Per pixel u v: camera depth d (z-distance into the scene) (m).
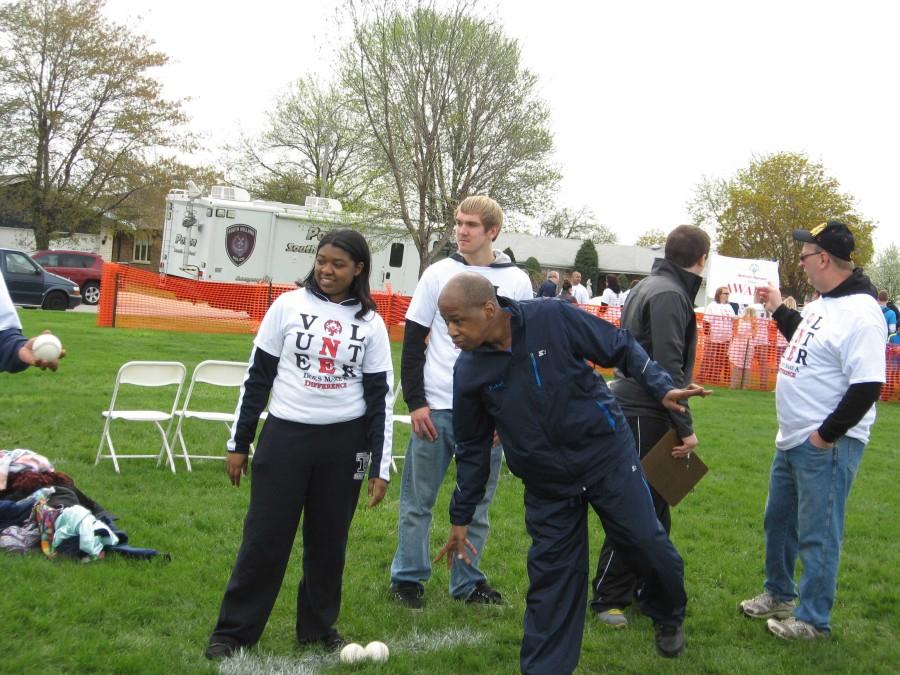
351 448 4.01
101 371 12.47
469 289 3.47
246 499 6.81
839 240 4.45
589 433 3.61
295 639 4.26
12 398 10.03
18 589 4.48
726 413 13.29
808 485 4.54
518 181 23.98
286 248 24.52
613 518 3.66
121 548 5.20
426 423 4.71
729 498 7.90
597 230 73.88
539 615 3.57
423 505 4.88
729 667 4.25
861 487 8.77
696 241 4.70
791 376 4.57
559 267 58.53
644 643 4.54
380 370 4.04
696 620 4.93
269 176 49.03
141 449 8.24
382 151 22.97
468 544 3.92
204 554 5.41
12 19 35.88
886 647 4.66
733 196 48.06
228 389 12.03
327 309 3.95
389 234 23.66
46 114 36.78
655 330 4.55
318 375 3.92
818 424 4.47
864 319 4.32
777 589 4.98
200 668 3.82
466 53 21.97
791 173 47.12
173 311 20.77
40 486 5.37
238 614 4.00
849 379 4.35
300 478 3.94
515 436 3.60
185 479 7.36
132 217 39.84
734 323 17.11
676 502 4.31
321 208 24.88
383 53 21.61
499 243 59.03
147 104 38.03
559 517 3.69
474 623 4.70
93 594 4.56
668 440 4.27
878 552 6.50
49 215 37.91
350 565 5.48
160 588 4.75
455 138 22.69
